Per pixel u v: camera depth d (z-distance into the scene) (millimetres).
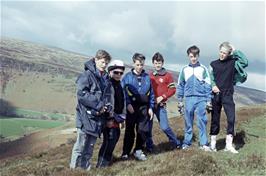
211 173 9477
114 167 10867
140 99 11523
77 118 10383
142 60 11508
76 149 10547
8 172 12617
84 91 10031
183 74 12227
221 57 11508
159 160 10953
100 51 10336
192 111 12125
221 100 11664
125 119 11172
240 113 22672
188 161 10102
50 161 15602
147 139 12969
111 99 10453
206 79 11891
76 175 9938
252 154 10828
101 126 10445
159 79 12391
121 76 10867
